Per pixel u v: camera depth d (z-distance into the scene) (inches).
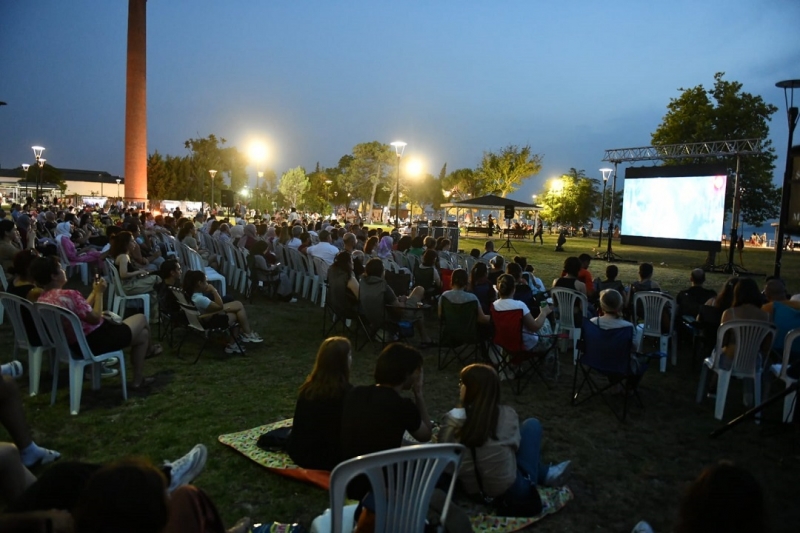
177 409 185.6
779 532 129.1
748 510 63.4
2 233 308.3
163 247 481.1
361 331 301.7
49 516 66.4
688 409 206.4
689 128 1333.7
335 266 276.2
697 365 266.2
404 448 87.8
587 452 167.8
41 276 176.4
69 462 78.2
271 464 145.4
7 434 161.0
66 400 188.9
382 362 120.9
